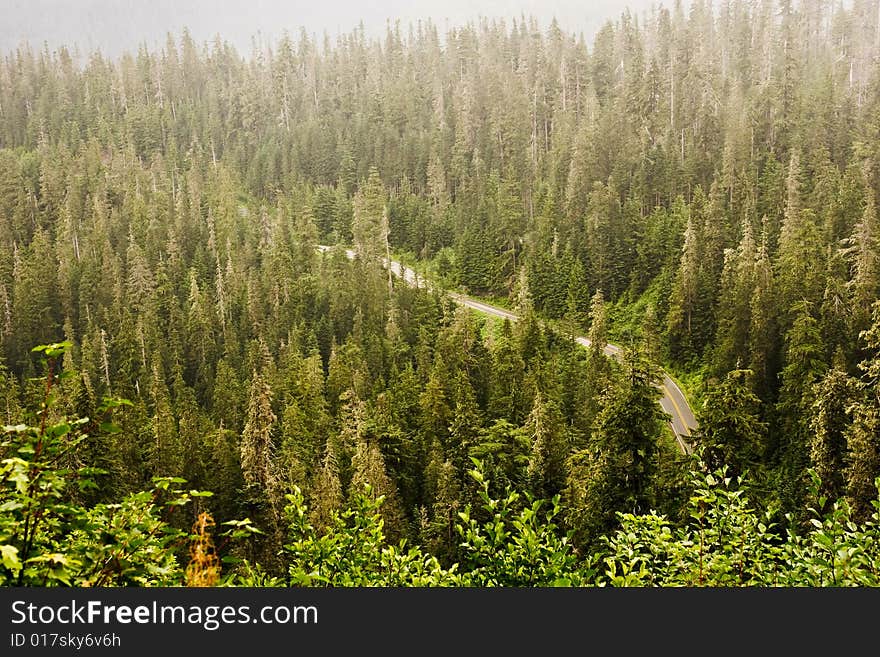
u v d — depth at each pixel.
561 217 122.12
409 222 147.75
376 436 48.94
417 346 92.06
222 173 171.38
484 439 42.66
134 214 147.25
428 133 182.88
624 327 96.69
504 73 197.50
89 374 91.94
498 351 78.12
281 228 134.62
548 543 7.93
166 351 98.50
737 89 138.00
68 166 174.50
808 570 7.45
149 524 6.32
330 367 79.12
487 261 122.31
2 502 5.55
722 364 70.94
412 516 47.25
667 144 125.38
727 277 77.00
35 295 114.50
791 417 53.53
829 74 127.69
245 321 107.44
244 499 41.44
